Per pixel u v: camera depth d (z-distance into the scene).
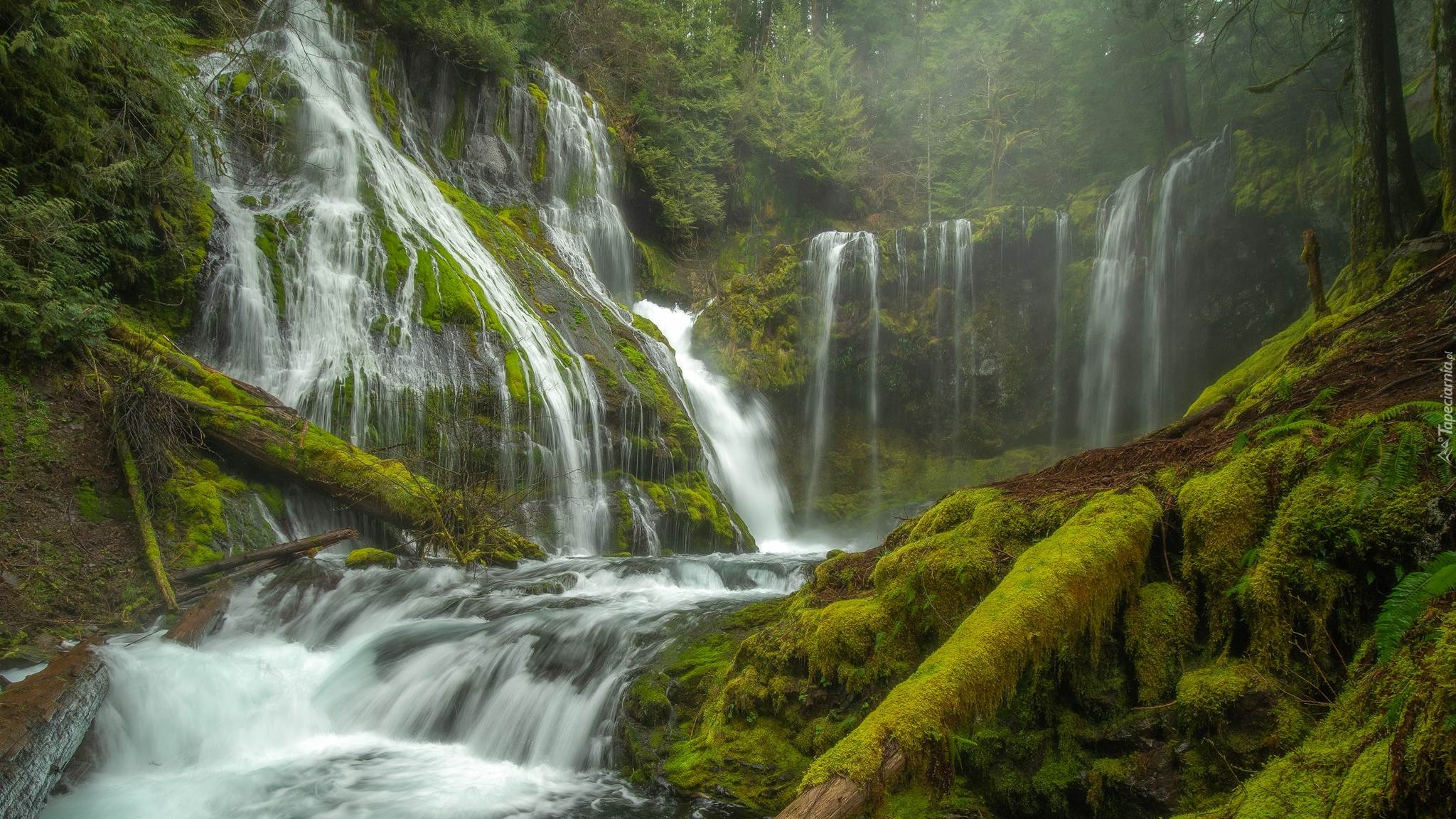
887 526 18.28
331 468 9.13
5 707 4.52
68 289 8.73
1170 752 3.34
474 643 6.24
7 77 8.80
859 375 19.62
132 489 8.00
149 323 9.98
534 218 17.73
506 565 8.95
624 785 4.72
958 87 27.00
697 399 17.30
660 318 20.27
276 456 9.03
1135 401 17.86
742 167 25.28
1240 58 19.16
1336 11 11.43
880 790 3.07
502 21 19.17
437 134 17.50
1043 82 23.69
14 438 7.69
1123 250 17.86
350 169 13.57
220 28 14.33
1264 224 15.67
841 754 3.10
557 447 11.88
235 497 8.71
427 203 14.60
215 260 10.75
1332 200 14.50
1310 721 3.06
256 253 11.22
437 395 11.26
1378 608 3.10
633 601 7.03
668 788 4.43
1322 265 15.09
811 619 4.72
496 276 14.01
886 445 19.72
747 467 17.73
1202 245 16.59
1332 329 5.80
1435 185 11.86
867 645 4.34
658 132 22.94
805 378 19.27
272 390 10.53
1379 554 3.07
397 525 9.18
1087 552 3.71
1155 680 3.59
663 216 22.56
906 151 28.42
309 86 14.28
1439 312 4.89
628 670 5.50
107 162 9.77
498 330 12.36
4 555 6.95
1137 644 3.68
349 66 15.55
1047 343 18.95
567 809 4.53
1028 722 3.70
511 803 4.65
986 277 19.23
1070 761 3.56
